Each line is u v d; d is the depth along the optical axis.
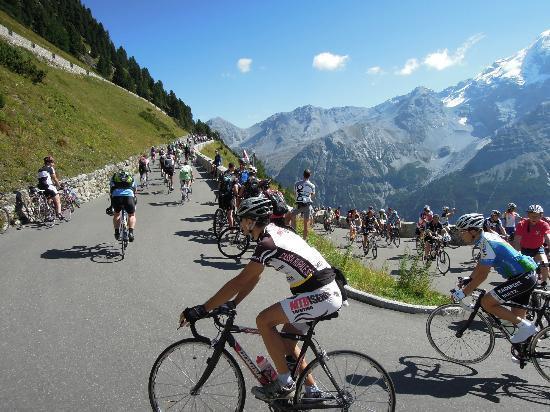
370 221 19.19
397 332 6.38
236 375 3.80
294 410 3.64
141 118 75.56
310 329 3.59
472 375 5.15
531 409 4.44
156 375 4.09
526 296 5.12
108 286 7.62
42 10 104.31
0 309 6.39
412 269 9.41
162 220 14.73
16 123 21.97
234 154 93.81
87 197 19.34
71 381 4.57
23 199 13.36
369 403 3.69
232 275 8.71
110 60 129.62
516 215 14.91
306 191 12.54
